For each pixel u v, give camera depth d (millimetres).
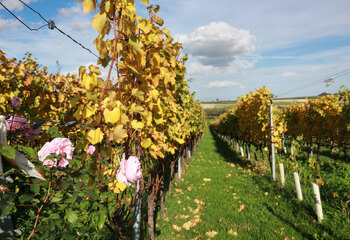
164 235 3623
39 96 4273
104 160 1358
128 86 1655
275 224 4133
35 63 4707
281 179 6336
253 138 9938
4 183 982
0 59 3307
